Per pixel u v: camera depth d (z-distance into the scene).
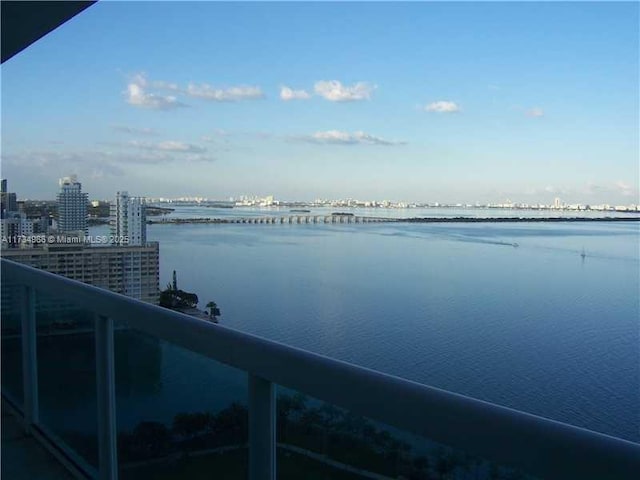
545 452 1.00
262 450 1.71
